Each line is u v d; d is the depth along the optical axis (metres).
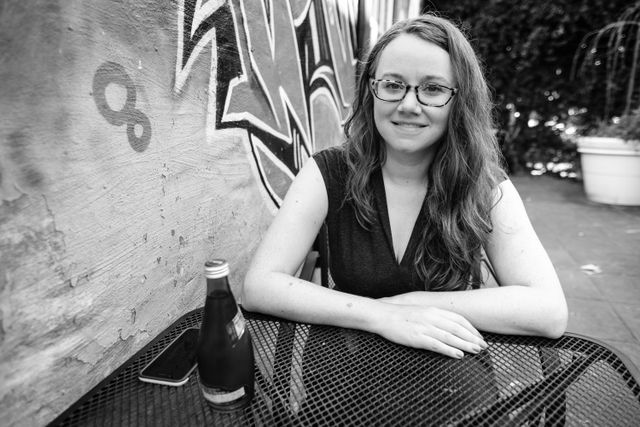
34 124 0.82
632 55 5.93
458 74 1.19
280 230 1.26
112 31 1.00
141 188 1.13
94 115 0.96
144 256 1.16
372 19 4.08
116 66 1.02
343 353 0.91
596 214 5.06
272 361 0.88
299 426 0.70
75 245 0.93
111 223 1.03
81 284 0.95
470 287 1.38
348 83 3.57
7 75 0.77
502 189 1.31
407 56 1.17
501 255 1.23
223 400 0.74
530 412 0.74
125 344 1.10
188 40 1.31
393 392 0.79
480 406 0.76
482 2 6.61
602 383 0.81
